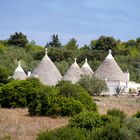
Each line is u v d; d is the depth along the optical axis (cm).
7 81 5672
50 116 3878
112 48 16888
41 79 7294
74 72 7550
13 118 3528
